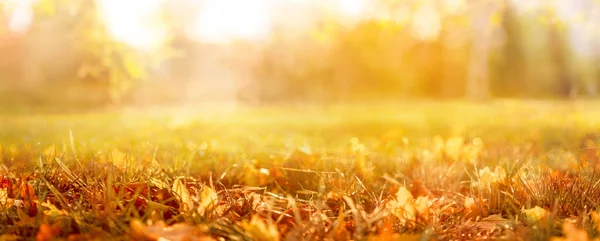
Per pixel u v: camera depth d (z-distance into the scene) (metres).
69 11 15.03
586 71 47.62
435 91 54.78
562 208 2.84
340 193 3.00
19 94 31.67
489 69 48.25
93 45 15.96
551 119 12.56
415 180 3.47
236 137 7.42
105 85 27.89
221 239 2.23
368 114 18.73
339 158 4.29
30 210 2.62
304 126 11.10
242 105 32.38
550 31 46.75
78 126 10.11
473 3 13.10
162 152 4.17
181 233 2.10
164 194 2.77
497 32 41.59
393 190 3.29
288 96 51.97
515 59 48.84
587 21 13.10
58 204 2.78
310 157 3.99
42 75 33.75
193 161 4.19
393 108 24.89
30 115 16.80
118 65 16.61
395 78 54.31
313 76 55.06
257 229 2.12
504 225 2.45
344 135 8.62
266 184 3.42
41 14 12.83
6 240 2.22
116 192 2.84
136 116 15.70
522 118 13.17
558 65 48.50
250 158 4.53
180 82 46.41
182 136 7.50
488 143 6.70
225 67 51.69
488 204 2.91
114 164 3.37
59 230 2.25
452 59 52.81
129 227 2.29
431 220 2.51
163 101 38.00
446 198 3.17
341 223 2.33
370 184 3.33
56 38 30.53
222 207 2.65
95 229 2.23
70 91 31.30
